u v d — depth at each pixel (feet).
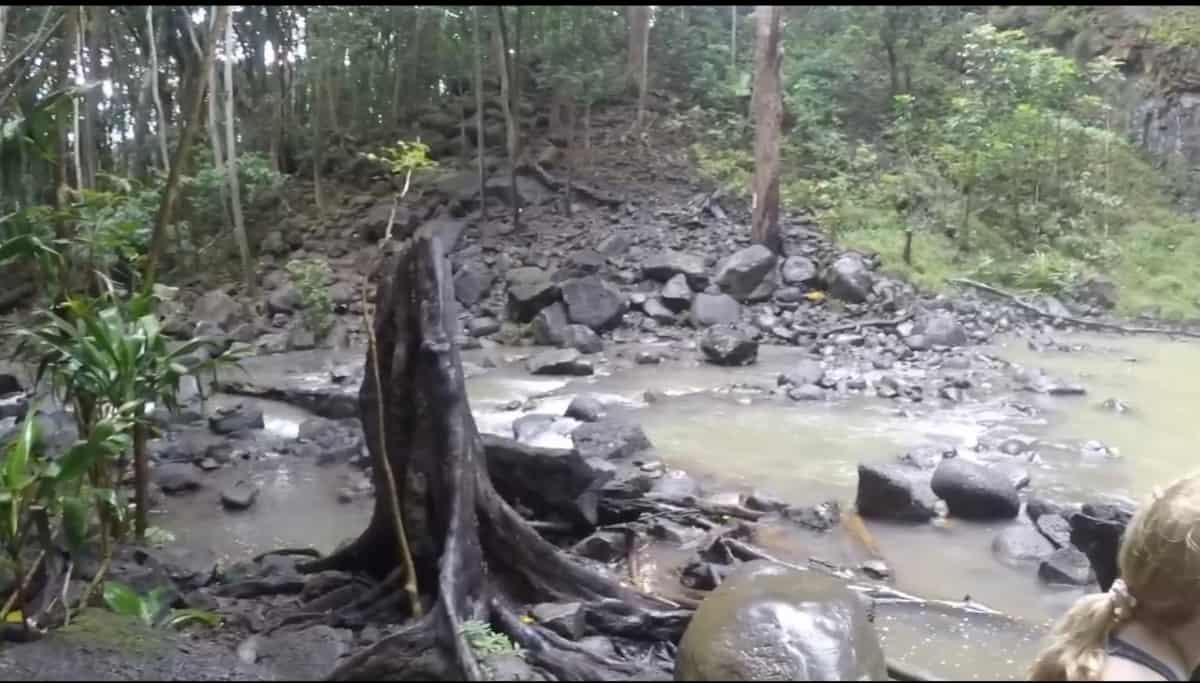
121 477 17.71
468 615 11.58
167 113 37.09
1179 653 7.73
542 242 41.27
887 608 14.38
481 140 40.40
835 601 10.05
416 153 17.78
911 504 18.57
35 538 14.62
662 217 42.88
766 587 10.21
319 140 39.50
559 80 25.04
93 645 11.00
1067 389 29.14
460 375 13.34
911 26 40.42
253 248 41.09
